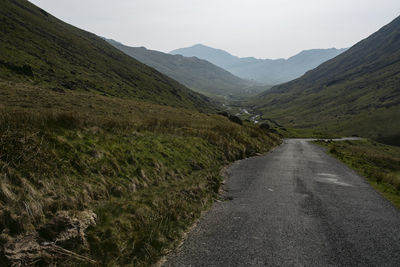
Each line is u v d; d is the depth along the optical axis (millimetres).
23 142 7145
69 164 7746
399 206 10008
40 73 79125
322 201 10055
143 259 5508
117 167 9203
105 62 154000
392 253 6090
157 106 63688
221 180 12875
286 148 34625
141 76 170750
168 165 11883
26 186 5926
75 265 4793
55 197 6277
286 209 8961
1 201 5219
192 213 8156
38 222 5336
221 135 22531
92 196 7176
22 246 4555
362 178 15664
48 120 9383
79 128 10305
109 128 12266
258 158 21516
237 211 8711
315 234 6980
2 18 114000
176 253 5883
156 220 7055
